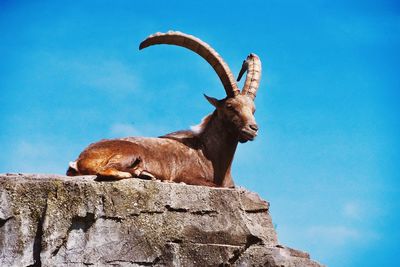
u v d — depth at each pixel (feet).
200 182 71.15
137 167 68.08
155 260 59.72
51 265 58.65
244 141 72.23
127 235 59.77
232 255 60.03
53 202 60.13
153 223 60.39
